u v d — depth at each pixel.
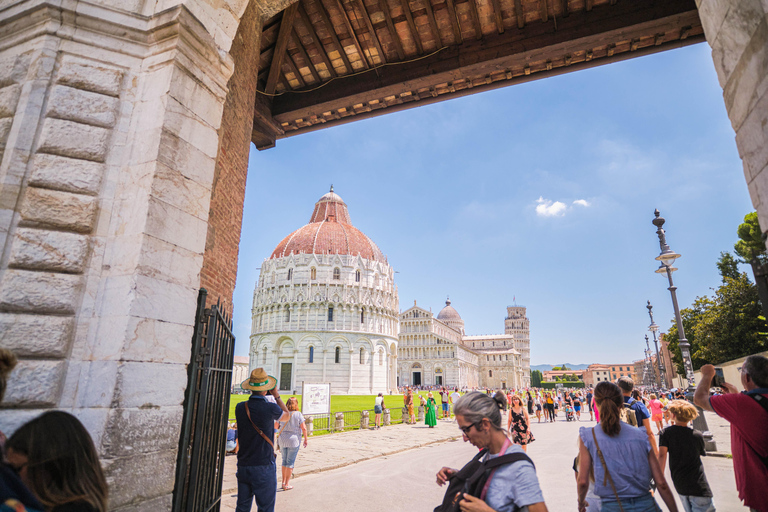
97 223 4.71
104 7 5.11
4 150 4.51
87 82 4.95
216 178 7.66
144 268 4.55
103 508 2.53
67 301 4.36
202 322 5.46
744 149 3.88
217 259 7.89
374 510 9.28
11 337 4.01
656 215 17.73
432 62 12.30
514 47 11.55
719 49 4.14
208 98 5.70
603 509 4.18
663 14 10.32
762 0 3.37
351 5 11.45
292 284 86.38
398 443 20.55
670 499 4.07
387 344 89.56
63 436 2.51
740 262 46.28
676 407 5.89
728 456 14.45
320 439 21.14
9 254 4.21
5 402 3.86
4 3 5.07
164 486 4.49
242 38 8.51
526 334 193.88
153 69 5.23
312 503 9.80
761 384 4.14
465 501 2.79
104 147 4.89
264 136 13.99
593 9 11.06
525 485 2.76
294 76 13.61
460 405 3.11
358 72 13.17
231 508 9.38
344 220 106.06
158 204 4.79
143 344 4.45
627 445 4.19
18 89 4.76
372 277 90.44
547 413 37.03
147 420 4.39
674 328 56.00
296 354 82.25
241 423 6.41
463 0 11.18
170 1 5.38
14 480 2.16
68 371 4.25
